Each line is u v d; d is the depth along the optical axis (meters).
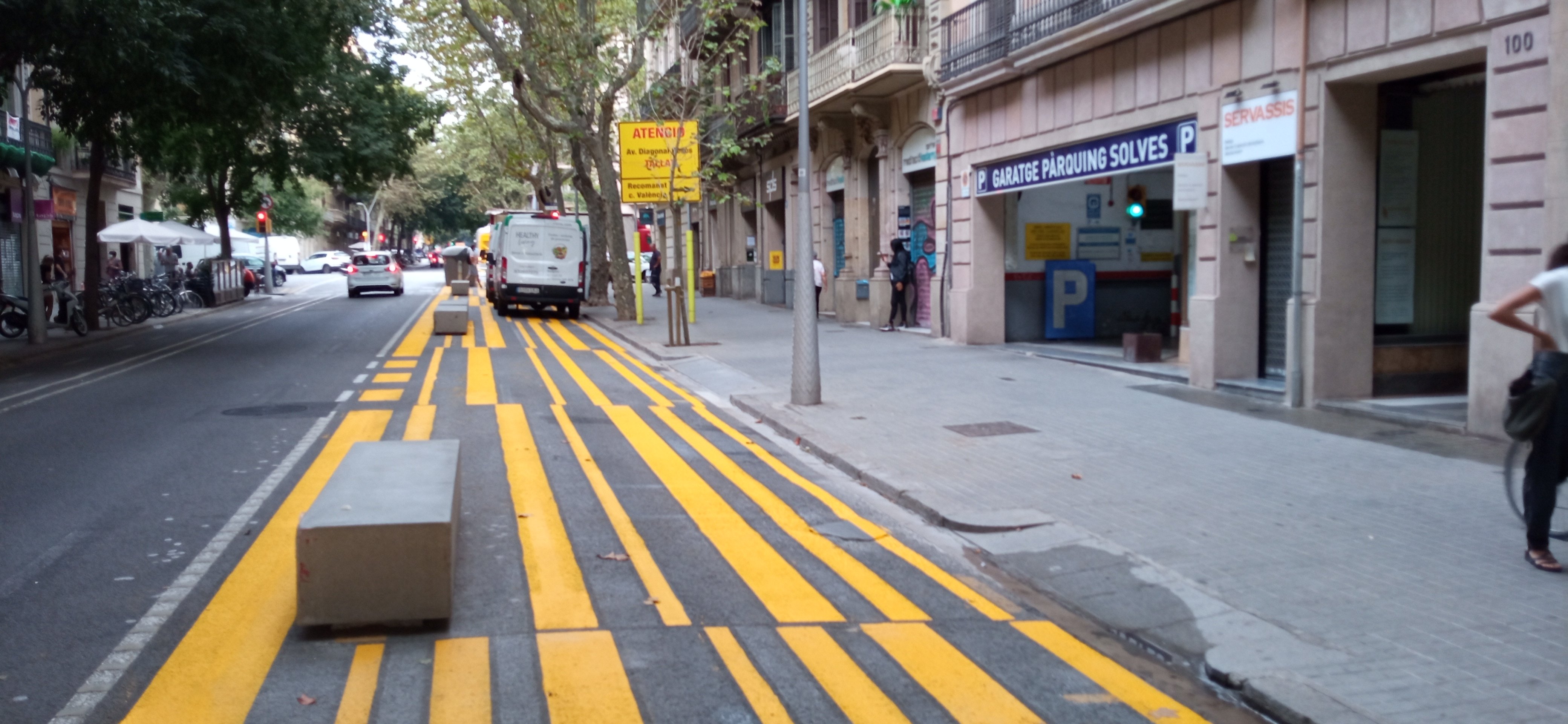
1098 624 5.59
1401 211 11.86
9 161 26.09
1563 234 8.67
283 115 26.41
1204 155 12.86
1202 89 13.04
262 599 5.68
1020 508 7.60
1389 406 10.88
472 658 4.88
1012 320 19.14
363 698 4.44
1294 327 11.49
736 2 25.50
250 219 69.31
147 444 10.27
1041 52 15.88
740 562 6.52
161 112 19.19
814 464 9.69
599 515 7.61
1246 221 12.86
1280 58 11.72
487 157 46.91
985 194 18.50
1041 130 16.66
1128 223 19.58
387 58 29.42
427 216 90.94
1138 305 19.73
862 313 24.48
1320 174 11.28
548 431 11.14
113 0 16.19
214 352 20.03
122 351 20.62
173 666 4.78
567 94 24.52
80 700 4.42
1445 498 7.54
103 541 6.85
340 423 11.54
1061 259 19.30
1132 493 7.97
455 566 6.16
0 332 23.84
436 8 25.27
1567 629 5.13
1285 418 10.84
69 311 24.00
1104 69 15.04
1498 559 6.19
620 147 23.73
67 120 20.06
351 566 5.06
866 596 5.93
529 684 4.61
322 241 92.94
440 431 11.05
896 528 7.47
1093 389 13.22
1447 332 12.18
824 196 27.42
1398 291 11.95
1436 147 11.94
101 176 25.00
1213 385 12.91
